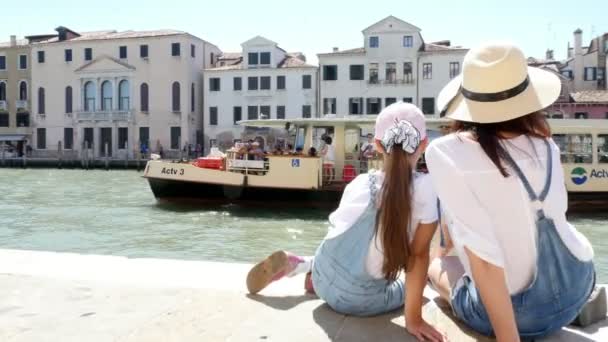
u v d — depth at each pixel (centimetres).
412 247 275
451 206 236
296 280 392
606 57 5072
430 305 319
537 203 234
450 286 294
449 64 4819
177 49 5588
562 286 245
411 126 269
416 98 4897
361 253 295
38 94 5997
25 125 6103
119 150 5759
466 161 232
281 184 1950
